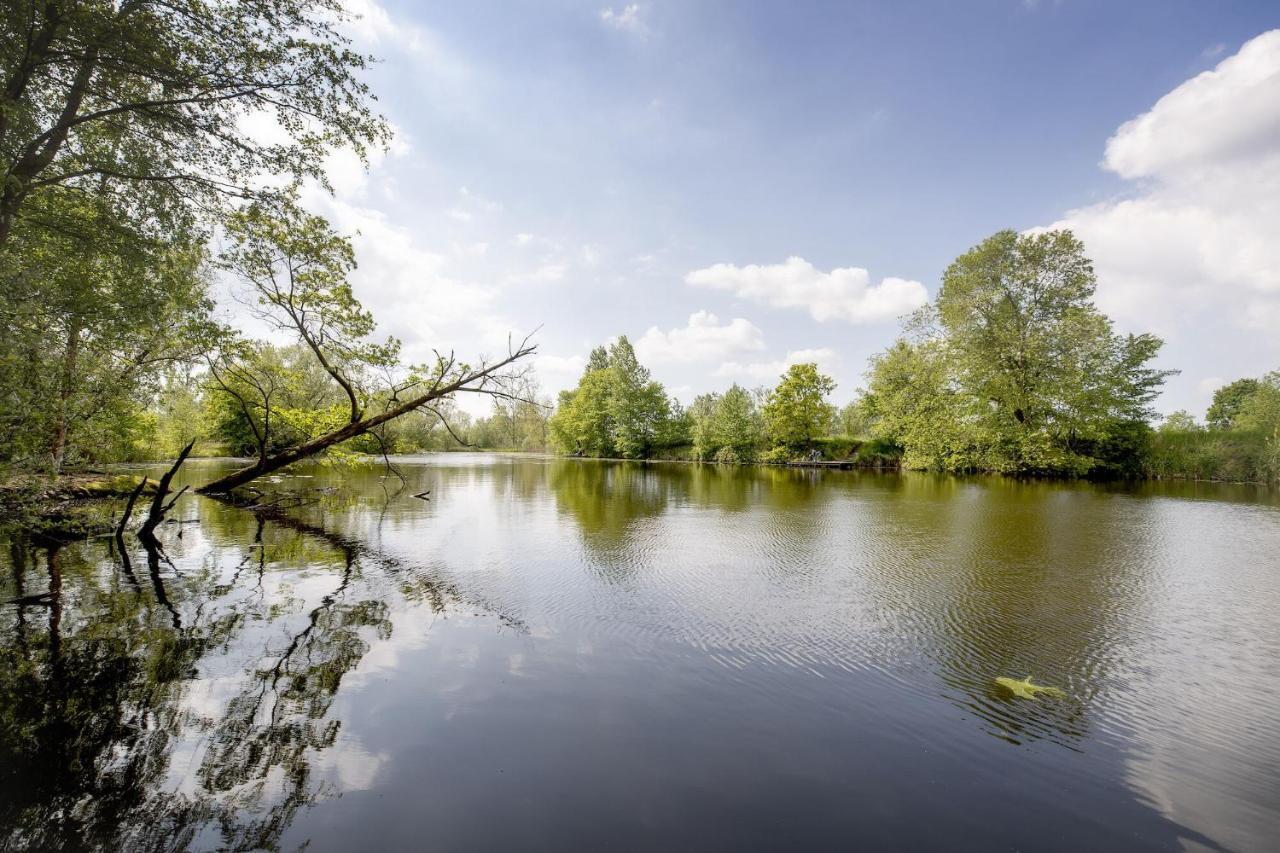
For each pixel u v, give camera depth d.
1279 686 5.25
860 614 7.25
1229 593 8.24
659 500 19.86
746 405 56.66
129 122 9.52
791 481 29.16
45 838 3.19
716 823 3.30
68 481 14.95
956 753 4.10
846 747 4.16
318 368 29.42
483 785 3.65
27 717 4.50
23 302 9.06
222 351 13.69
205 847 3.12
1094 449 32.47
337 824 3.28
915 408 38.34
